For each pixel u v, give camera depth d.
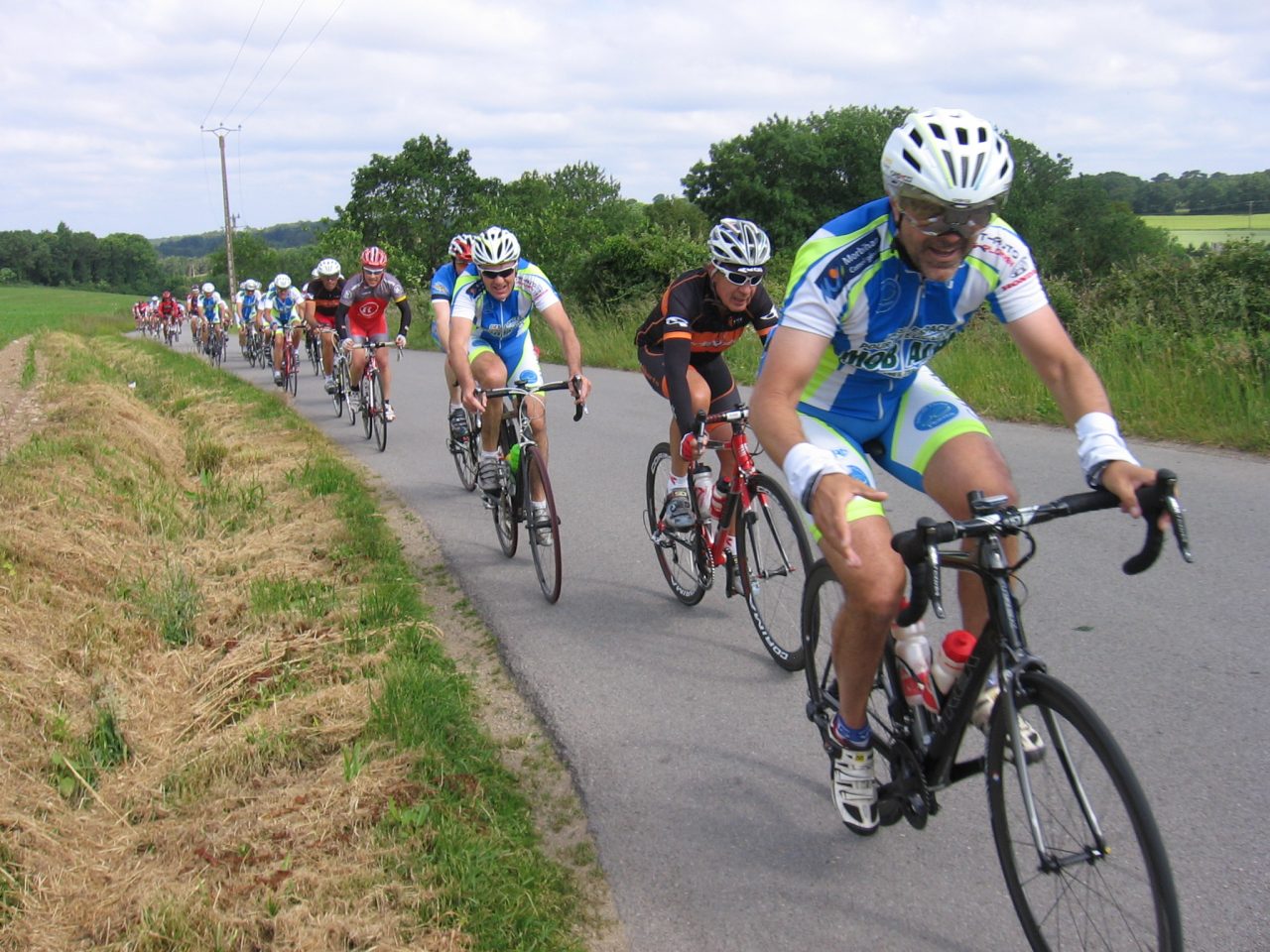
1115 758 1.89
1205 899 2.35
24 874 2.59
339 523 5.83
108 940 2.40
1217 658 3.55
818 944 2.35
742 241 3.83
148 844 2.80
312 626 4.28
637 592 4.84
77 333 35.56
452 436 7.10
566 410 10.08
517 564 5.38
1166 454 6.55
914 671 2.48
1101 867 1.98
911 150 2.17
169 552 5.25
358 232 34.72
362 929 2.34
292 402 12.77
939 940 2.34
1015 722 2.10
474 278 5.50
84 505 5.49
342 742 3.23
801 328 2.40
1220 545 4.68
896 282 2.41
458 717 3.45
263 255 77.25
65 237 131.25
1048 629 3.93
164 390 13.01
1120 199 42.31
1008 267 2.41
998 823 2.25
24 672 3.53
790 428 2.28
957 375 9.19
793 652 3.76
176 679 3.86
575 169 78.75
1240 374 7.29
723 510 4.12
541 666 4.00
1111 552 4.70
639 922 2.47
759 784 3.05
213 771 3.12
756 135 46.44
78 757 3.20
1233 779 2.82
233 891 2.50
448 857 2.59
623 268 18.42
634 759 3.24
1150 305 9.43
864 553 2.34
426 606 4.71
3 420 9.52
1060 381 2.38
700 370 4.56
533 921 2.41
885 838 2.74
